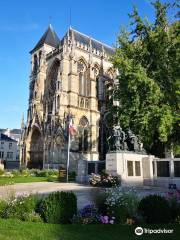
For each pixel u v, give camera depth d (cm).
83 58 7869
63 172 4631
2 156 13062
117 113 3481
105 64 8331
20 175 5491
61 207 1360
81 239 1073
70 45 7681
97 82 8088
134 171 3600
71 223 1362
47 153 6975
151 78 2808
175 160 3425
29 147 7931
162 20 2948
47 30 9188
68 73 7450
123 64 2961
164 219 1367
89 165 4175
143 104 2781
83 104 7506
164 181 3434
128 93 3002
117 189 1551
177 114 2622
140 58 2986
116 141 3684
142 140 3412
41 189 3067
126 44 3156
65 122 6819
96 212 1430
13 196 1591
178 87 2555
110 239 1088
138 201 1461
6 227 1208
